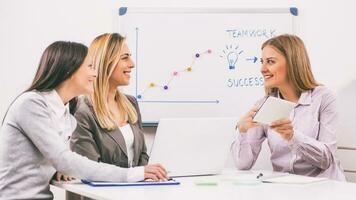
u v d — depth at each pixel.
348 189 1.74
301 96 2.47
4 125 1.92
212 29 3.05
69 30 3.03
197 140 2.07
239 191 1.68
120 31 3.02
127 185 1.80
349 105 2.91
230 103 3.04
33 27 3.02
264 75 2.54
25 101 1.88
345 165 2.85
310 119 2.41
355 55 2.96
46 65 1.97
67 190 1.95
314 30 3.04
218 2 3.06
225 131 2.12
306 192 1.66
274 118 2.04
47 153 1.83
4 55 2.99
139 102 3.02
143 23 3.02
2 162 1.88
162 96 3.03
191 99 3.04
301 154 2.32
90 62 2.04
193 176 2.08
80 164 1.82
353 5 2.97
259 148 2.56
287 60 2.47
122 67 2.38
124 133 2.35
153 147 2.00
